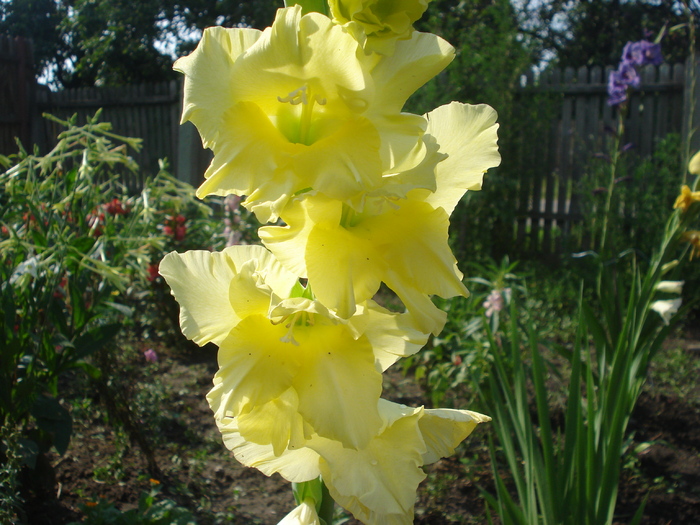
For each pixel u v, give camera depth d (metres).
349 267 1.11
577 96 7.79
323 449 1.25
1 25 17.39
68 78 18.64
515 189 7.61
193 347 5.30
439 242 1.15
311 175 1.03
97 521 2.53
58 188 3.59
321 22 1.01
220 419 1.16
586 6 15.80
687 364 5.13
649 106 7.37
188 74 1.07
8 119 9.62
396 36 1.10
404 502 1.22
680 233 3.02
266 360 1.12
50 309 3.07
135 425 3.37
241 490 3.37
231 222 5.56
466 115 1.23
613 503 2.12
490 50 7.23
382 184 1.06
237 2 12.23
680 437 3.97
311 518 1.34
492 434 3.85
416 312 1.14
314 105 1.13
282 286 1.23
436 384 4.00
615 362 2.58
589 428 2.11
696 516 3.20
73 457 3.50
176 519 2.62
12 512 2.52
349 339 1.16
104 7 13.55
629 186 6.95
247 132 1.05
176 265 1.23
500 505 2.22
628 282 6.33
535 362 2.26
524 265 7.50
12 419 2.80
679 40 12.25
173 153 9.46
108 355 3.48
